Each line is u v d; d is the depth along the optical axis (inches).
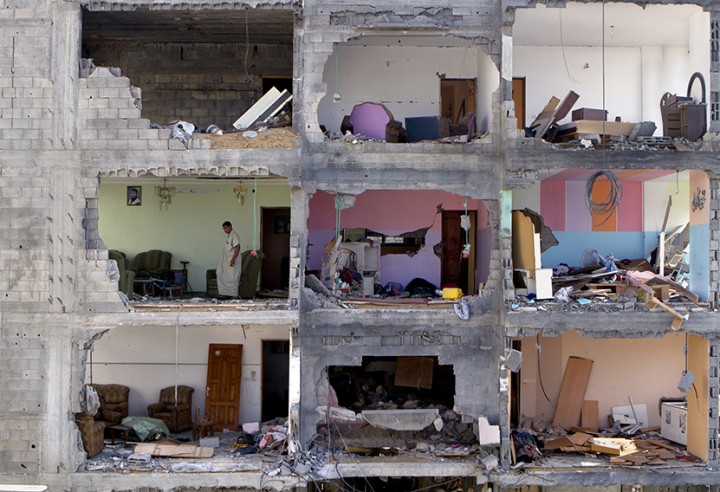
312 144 825.5
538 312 809.5
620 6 834.8
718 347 818.8
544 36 939.3
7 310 811.4
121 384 967.0
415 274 1037.2
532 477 805.9
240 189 1054.4
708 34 824.9
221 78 1026.7
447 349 840.9
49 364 812.6
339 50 1005.2
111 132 812.6
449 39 976.3
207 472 804.6
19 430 810.2
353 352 836.6
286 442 856.3
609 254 995.3
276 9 813.2
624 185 997.2
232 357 969.5
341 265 949.8
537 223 986.7
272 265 1080.8
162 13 875.4
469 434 893.2
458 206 1034.7
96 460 829.8
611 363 954.1
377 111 884.0
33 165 810.8
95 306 813.9
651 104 972.6
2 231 810.2
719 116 818.8
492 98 829.8
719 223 818.8
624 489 876.6
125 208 1056.2
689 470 810.2
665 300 829.8
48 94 810.8
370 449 858.8
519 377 951.6
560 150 806.5
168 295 999.0
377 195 1035.3
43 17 811.4
